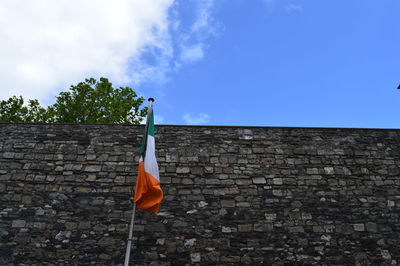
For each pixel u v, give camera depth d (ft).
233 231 22.90
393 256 22.52
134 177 25.04
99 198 24.00
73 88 59.77
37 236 22.40
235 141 27.20
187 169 25.50
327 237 22.94
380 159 26.76
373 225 23.59
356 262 22.16
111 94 62.08
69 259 21.65
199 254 22.00
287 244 22.56
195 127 27.78
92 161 25.77
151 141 22.22
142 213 23.39
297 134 27.86
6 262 21.49
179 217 23.36
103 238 22.40
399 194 25.08
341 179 25.54
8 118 56.65
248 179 25.20
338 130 28.22
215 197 24.27
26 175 24.89
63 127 27.55
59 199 23.90
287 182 25.16
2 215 23.11
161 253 21.97
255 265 21.74
